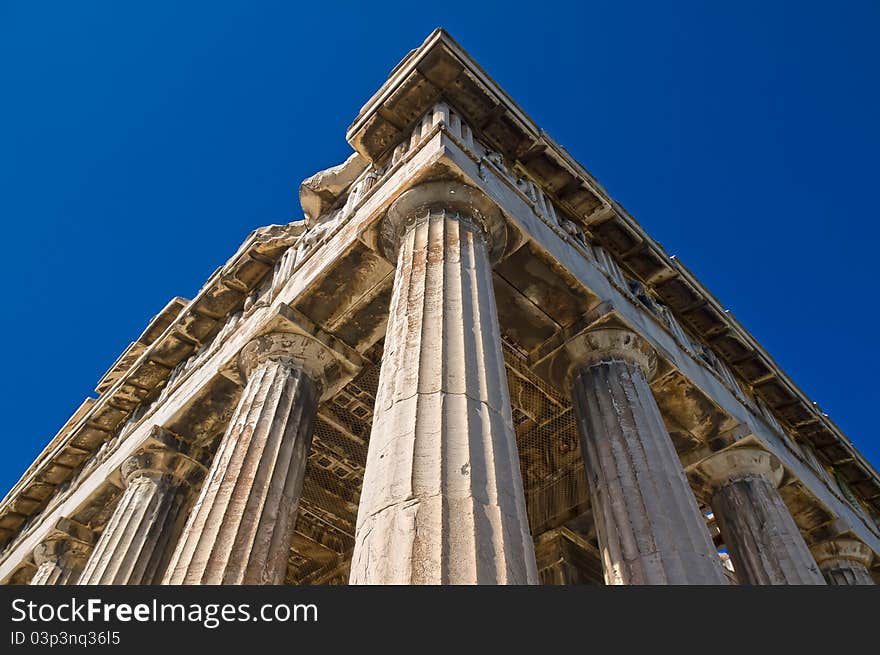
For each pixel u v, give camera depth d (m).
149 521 12.82
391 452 6.46
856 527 16.11
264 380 11.60
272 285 14.86
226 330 15.46
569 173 13.99
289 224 16.27
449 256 9.20
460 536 5.41
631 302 13.22
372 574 5.36
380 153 13.16
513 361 14.46
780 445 15.24
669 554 8.28
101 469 16.20
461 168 10.27
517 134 13.30
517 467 6.70
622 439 9.99
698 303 15.68
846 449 17.92
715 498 13.23
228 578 8.34
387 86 12.98
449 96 12.75
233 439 10.41
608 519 9.20
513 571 5.39
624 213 14.98
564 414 15.55
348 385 15.21
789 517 12.38
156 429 13.86
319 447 16.72
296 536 17.95
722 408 13.07
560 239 12.28
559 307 11.88
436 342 7.68
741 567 11.96
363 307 12.16
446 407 6.80
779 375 16.84
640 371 11.48
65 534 15.85
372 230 10.87
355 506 17.75
